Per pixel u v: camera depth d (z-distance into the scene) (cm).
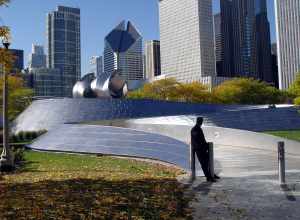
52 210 905
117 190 1166
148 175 1538
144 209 915
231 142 2783
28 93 7338
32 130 4956
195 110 5138
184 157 2014
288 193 1111
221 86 9931
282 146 1278
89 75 6962
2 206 962
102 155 2452
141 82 15312
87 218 830
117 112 5103
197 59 19862
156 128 3528
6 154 1859
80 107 5188
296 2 19088
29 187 1277
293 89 5266
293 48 19250
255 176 1455
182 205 968
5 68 1563
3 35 1415
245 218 847
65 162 2136
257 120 3994
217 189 1193
